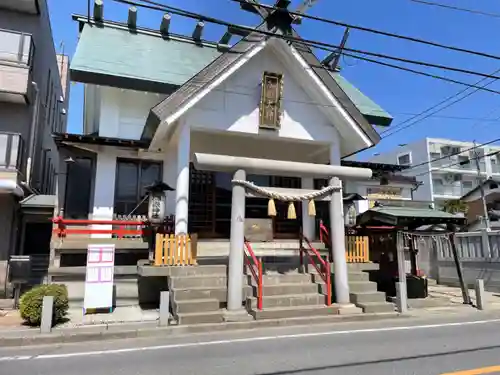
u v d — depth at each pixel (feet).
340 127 37.35
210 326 24.41
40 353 19.49
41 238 51.24
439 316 30.35
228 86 33.86
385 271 38.70
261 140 39.22
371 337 22.70
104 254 29.17
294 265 34.45
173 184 39.70
